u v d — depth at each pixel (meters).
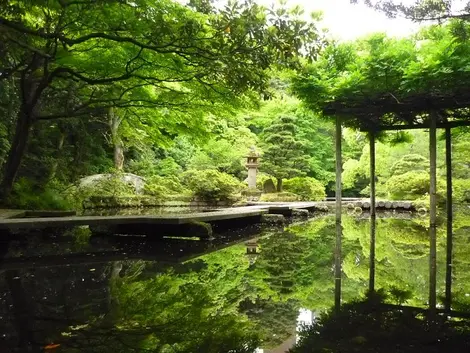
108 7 5.34
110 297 3.46
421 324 2.83
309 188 19.27
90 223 6.96
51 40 6.56
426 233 8.81
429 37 8.43
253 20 4.25
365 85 8.18
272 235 8.41
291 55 4.38
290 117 17.50
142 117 10.78
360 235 8.45
